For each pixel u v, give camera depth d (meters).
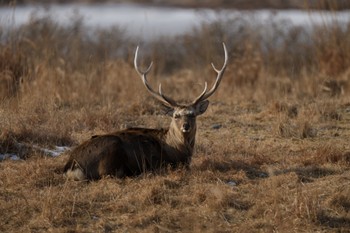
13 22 60.88
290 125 49.56
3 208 33.53
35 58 61.59
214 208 33.56
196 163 40.50
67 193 34.75
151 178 37.19
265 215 32.97
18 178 37.31
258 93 60.59
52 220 32.53
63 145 44.38
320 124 50.84
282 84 63.47
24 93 53.97
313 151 43.12
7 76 54.66
